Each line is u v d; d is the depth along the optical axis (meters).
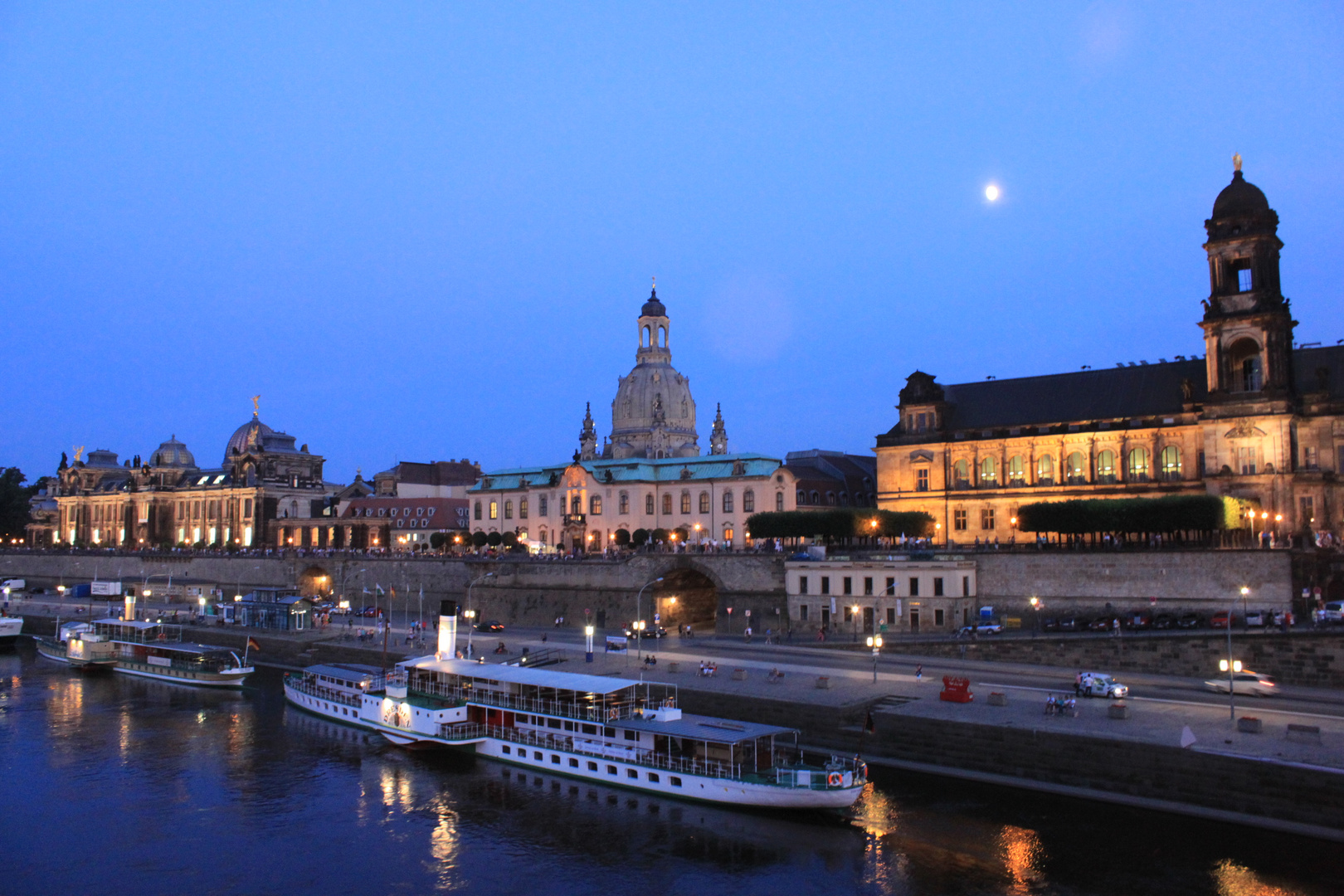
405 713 87.31
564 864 60.16
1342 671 79.06
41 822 68.50
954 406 139.62
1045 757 67.00
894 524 124.25
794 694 81.38
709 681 88.25
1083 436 125.38
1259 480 108.94
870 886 55.41
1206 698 76.06
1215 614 95.56
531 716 82.56
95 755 84.62
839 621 111.81
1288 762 58.88
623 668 96.56
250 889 57.62
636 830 65.31
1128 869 55.06
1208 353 114.00
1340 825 56.38
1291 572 92.06
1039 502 117.00
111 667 128.62
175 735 91.44
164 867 60.84
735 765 70.38
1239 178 114.44
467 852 62.38
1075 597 103.56
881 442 140.88
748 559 121.38
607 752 75.75
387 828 66.69
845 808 65.25
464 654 107.94
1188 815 60.75
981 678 86.69
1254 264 111.81
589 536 162.12
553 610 137.75
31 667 132.12
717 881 57.16
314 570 173.75
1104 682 77.19
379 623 144.00
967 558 110.44
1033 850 57.81
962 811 63.97
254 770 80.06
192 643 132.88
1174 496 101.25
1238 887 52.47
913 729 72.69
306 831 66.31
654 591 128.50
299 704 102.81
